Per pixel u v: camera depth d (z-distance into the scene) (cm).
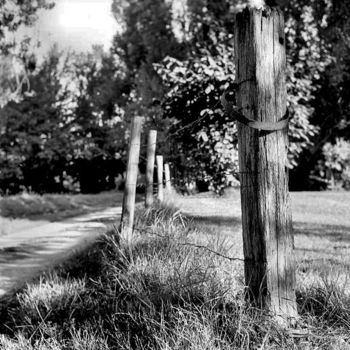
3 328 487
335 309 378
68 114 5094
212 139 1545
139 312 415
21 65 4731
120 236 640
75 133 5075
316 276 542
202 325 344
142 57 4806
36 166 4969
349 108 3362
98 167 5397
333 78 3019
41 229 1416
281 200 339
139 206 1157
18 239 1195
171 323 373
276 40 340
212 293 405
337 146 3584
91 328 415
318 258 764
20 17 2622
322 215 1594
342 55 2922
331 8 2845
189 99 1507
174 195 1694
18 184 5022
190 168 1714
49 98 4853
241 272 488
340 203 2045
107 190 5603
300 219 1464
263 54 337
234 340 327
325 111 3409
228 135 1521
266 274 335
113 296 499
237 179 1741
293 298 344
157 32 4181
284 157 341
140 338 382
